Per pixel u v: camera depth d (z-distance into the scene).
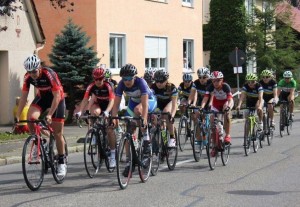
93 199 7.87
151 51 25.61
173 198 7.90
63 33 20.31
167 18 26.67
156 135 9.95
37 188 8.62
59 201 7.75
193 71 29.20
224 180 9.38
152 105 9.99
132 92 9.27
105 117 9.32
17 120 9.00
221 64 35.50
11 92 20.09
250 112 12.81
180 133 13.56
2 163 12.04
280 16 33.59
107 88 10.30
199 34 29.64
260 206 7.39
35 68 8.50
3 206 7.48
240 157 12.28
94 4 22.11
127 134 8.79
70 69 20.11
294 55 33.50
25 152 8.33
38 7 23.25
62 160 9.18
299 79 34.84
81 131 17.72
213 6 35.59
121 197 8.00
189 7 28.62
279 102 16.66
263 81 14.42
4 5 15.76
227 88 11.19
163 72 10.77
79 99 20.56
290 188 8.59
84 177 9.85
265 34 33.47
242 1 34.91
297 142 15.19
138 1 24.52
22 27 20.50
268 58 32.59
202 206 7.38
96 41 22.14
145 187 8.76
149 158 9.32
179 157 12.39
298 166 10.82
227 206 7.39
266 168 10.62
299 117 26.08
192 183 9.11
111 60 23.27
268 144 14.48
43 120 8.44
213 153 10.59
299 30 42.91
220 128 10.76
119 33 23.41
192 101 13.12
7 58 19.91
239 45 34.62
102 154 10.09
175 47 27.41
